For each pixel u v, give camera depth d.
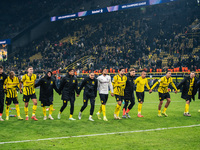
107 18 40.72
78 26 42.72
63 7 47.44
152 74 24.55
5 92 8.09
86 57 34.19
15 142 5.25
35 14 51.09
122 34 35.19
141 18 35.19
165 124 7.48
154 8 35.97
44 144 5.12
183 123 7.65
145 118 8.61
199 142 5.41
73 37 40.88
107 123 7.61
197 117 8.85
